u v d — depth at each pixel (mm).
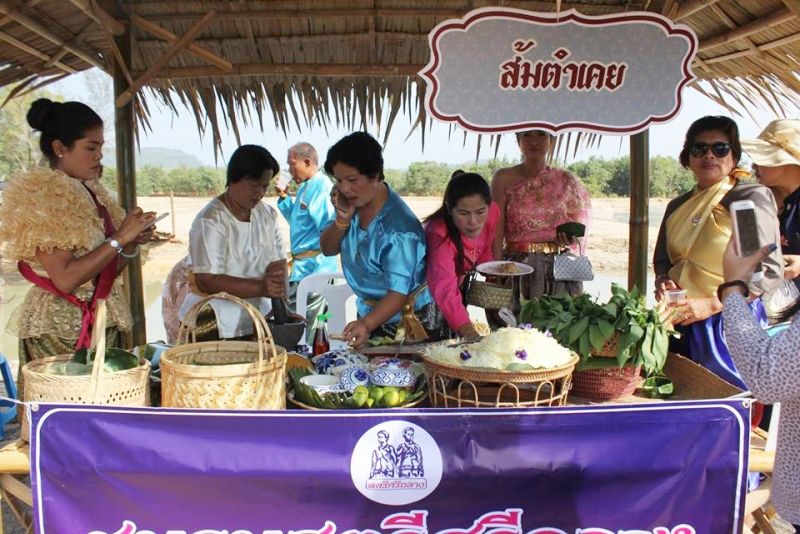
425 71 2730
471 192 2389
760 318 2586
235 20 3650
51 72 4074
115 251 2252
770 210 2330
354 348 2402
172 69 3916
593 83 2777
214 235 2887
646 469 1929
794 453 1757
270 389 1945
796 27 3219
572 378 2285
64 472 1855
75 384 1879
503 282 2912
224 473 1856
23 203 2139
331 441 1869
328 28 3777
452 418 1883
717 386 2188
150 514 1886
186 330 2145
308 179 5121
